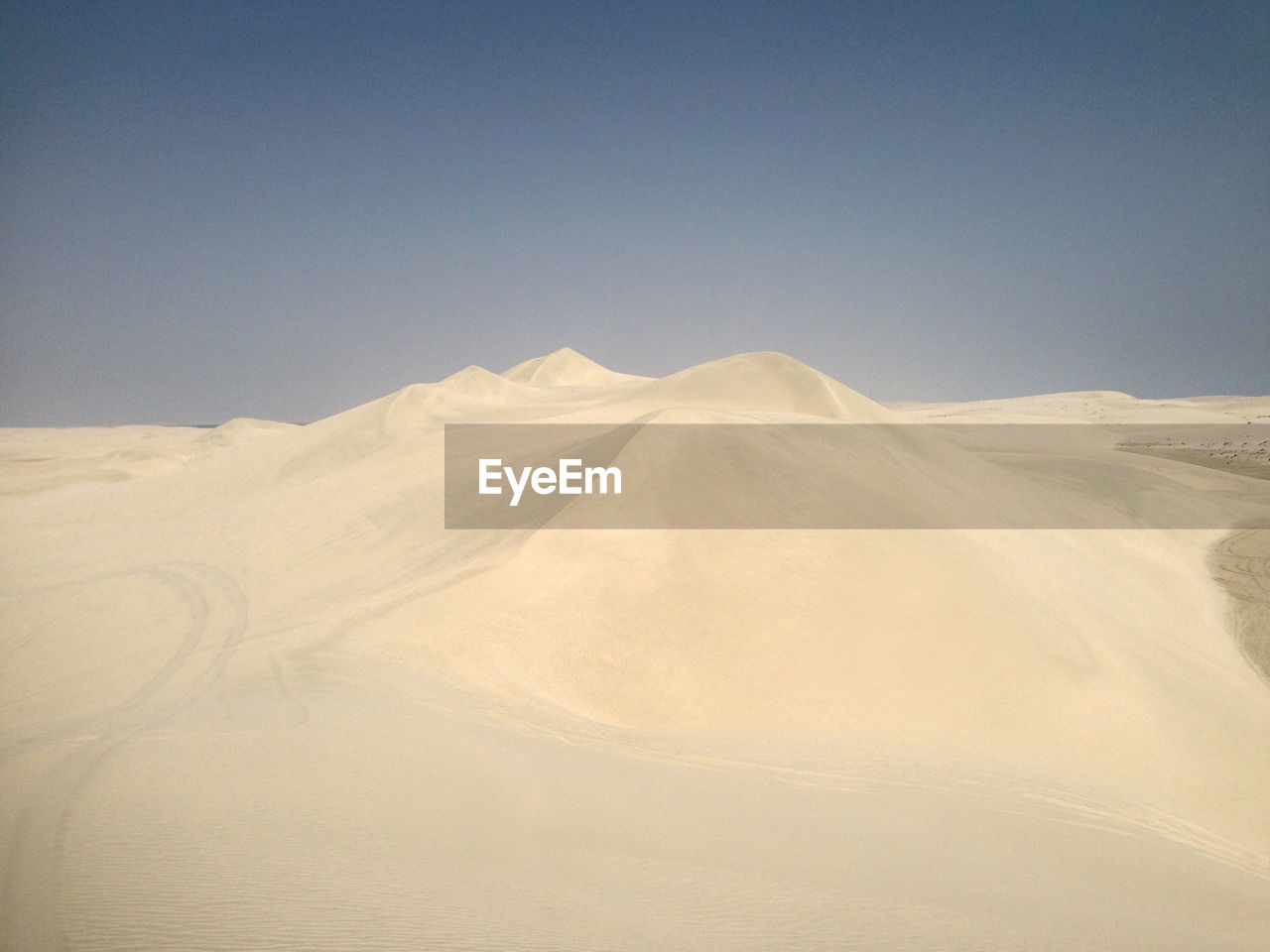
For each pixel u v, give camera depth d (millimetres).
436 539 24422
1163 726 15688
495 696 13281
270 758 8633
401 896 5629
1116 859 9414
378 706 11484
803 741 13125
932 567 20906
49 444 130625
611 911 5820
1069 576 24734
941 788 11141
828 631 17312
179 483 45469
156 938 4852
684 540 20391
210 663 15406
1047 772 12875
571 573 18766
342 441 48375
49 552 30453
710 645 16453
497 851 6867
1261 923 8094
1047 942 6301
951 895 7152
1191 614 25250
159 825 6633
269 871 5879
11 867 5891
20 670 15992
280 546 26953
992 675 16562
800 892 6699
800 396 51656
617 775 9852
